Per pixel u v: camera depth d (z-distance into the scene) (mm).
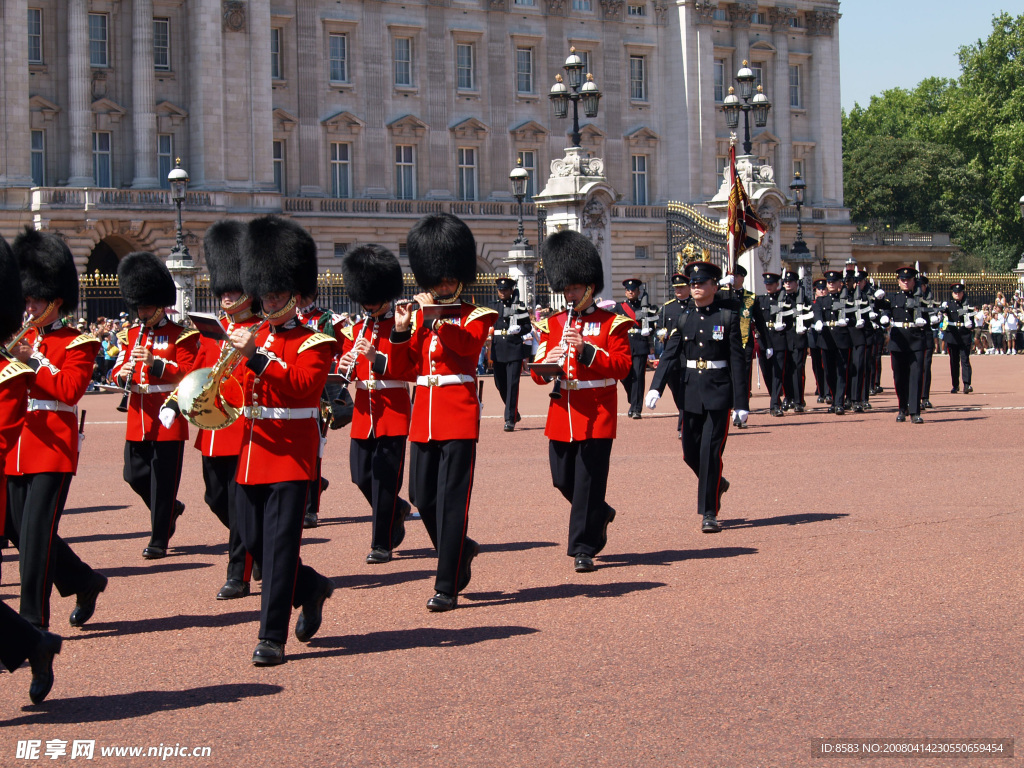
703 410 16344
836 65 98438
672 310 23359
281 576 10727
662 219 87688
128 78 70312
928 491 18453
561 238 14438
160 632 11898
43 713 9570
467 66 83438
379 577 14078
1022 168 117938
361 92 79125
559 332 14516
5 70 64312
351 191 79125
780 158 95250
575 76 40406
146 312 15195
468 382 12867
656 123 90312
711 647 10727
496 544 15547
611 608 12211
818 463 21969
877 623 11336
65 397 12016
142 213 67125
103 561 15227
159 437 15219
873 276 70438
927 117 135875
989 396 36344
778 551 14547
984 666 10023
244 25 71875
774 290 31922
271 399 11039
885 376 47906
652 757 8289
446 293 13234
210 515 18594
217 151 71000
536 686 9820
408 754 8461
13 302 10242
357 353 15047
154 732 9062
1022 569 13266
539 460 23516
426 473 12984
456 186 82688
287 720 9227
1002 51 125625
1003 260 119750
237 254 14984
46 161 68312
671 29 90250
